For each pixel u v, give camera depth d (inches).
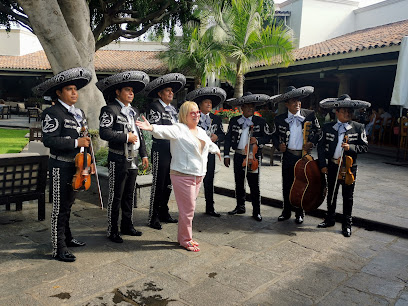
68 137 142.3
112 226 165.5
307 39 858.8
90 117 318.7
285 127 197.5
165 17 549.6
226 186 266.4
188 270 140.3
